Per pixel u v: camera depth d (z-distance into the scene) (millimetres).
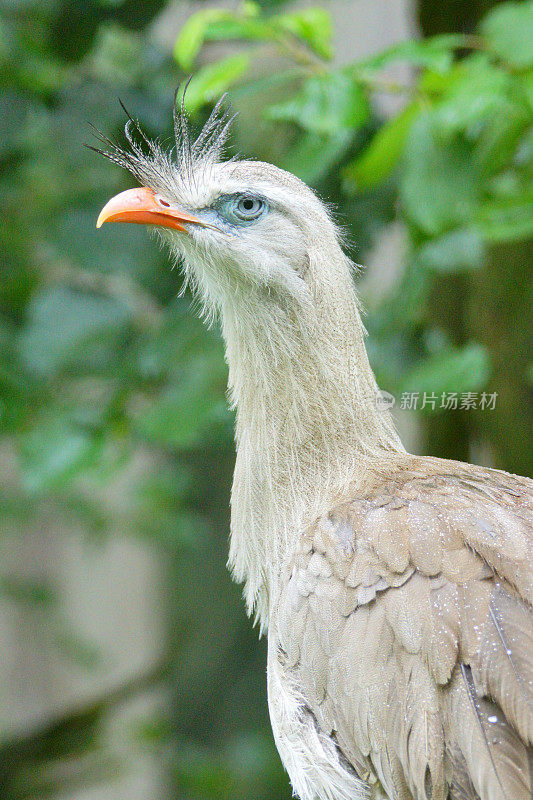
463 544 4668
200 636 19750
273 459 5453
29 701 17734
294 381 5426
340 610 4773
